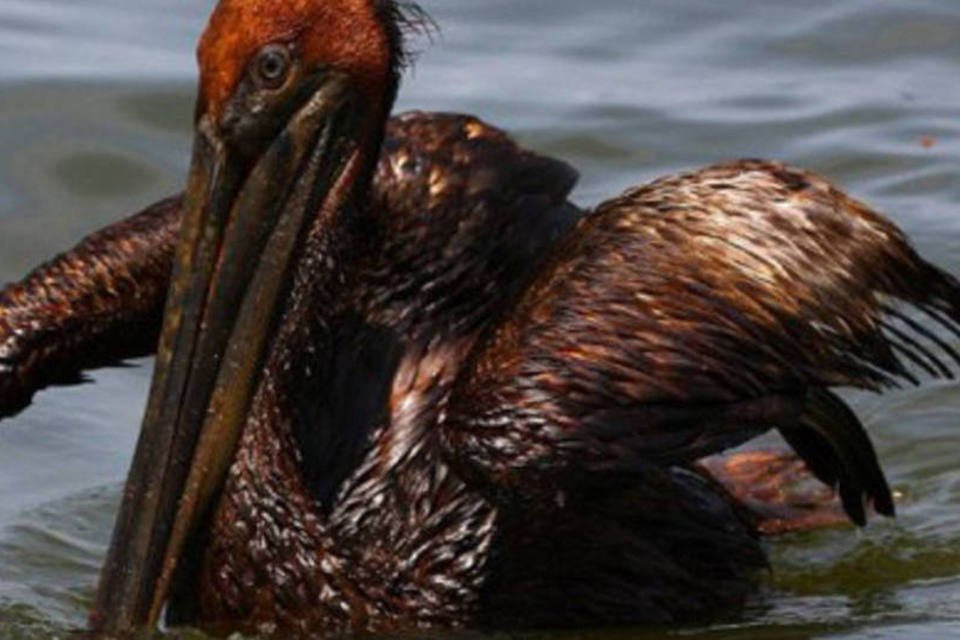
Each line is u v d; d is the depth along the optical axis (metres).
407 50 14.25
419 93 20.02
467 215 14.70
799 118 19.84
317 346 14.30
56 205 18.77
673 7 21.45
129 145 19.31
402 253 14.59
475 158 14.91
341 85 13.96
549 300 13.42
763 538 15.26
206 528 13.89
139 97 19.75
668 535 14.09
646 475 13.61
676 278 13.37
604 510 13.86
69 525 15.77
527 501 13.34
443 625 13.84
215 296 13.78
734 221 13.49
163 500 13.68
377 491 14.04
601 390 13.14
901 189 19.00
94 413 17.14
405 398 14.22
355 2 13.97
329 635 13.83
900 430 16.67
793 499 15.52
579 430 13.09
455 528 13.89
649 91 20.23
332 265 14.23
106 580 13.70
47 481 16.38
